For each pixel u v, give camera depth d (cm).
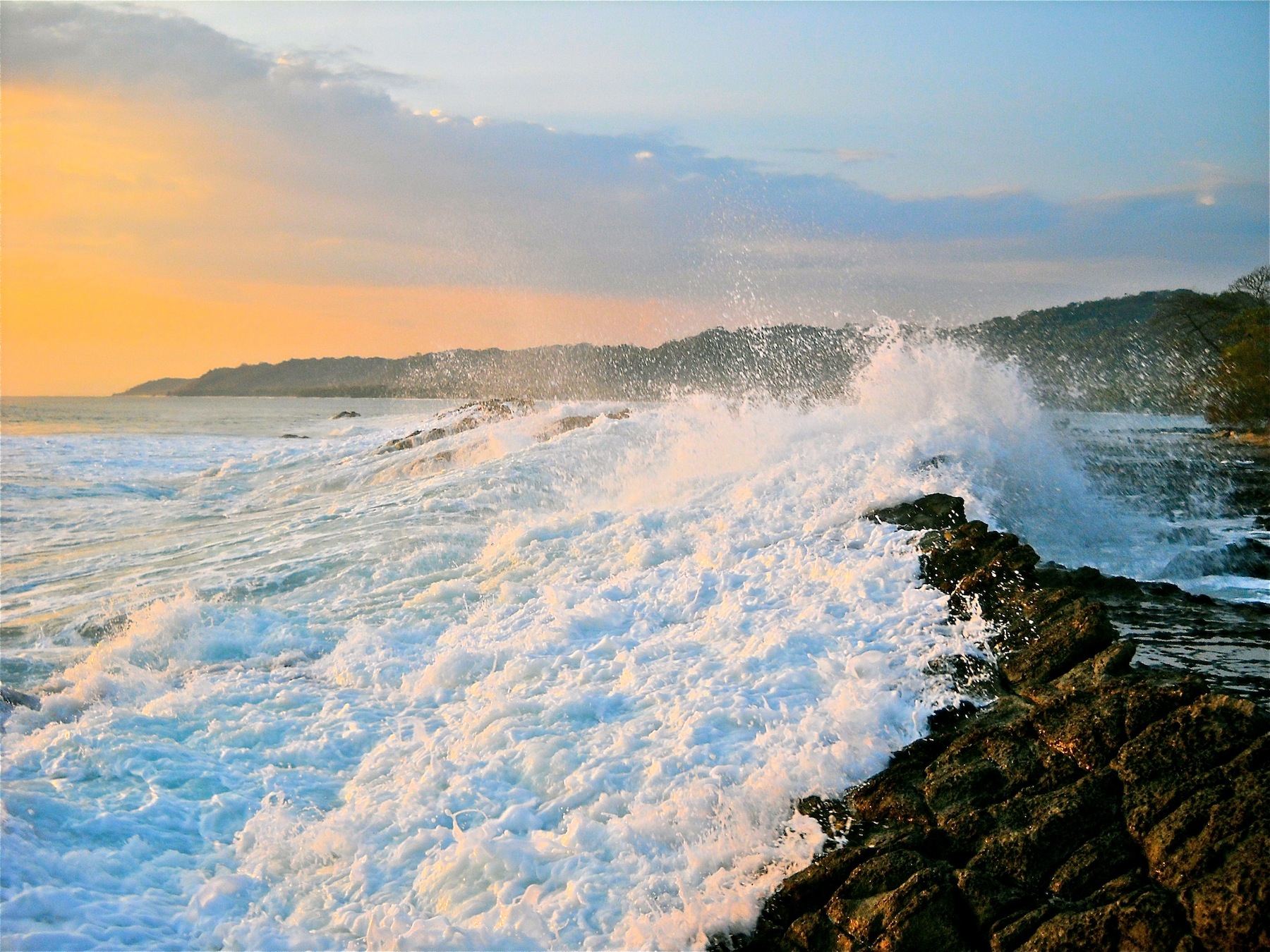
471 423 2608
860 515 990
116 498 2291
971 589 759
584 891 524
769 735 620
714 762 606
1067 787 485
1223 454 2098
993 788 517
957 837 489
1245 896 378
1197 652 703
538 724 702
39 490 2358
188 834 627
